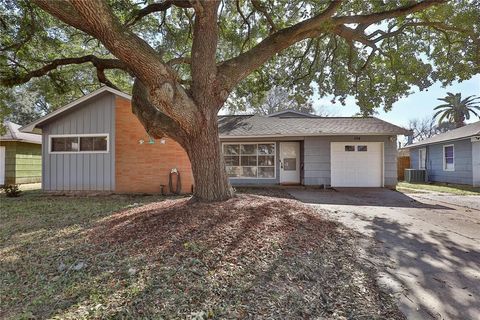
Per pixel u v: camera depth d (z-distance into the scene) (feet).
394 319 7.62
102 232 14.24
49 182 34.37
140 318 7.29
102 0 10.68
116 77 44.91
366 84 30.94
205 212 14.82
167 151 33.30
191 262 10.09
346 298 8.65
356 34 24.07
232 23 28.89
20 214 21.31
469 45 24.88
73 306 8.01
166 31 29.43
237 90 32.99
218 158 17.63
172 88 13.41
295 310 7.84
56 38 29.27
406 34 27.53
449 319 7.68
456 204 26.18
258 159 42.57
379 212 21.99
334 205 25.14
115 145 33.53
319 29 20.34
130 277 9.34
